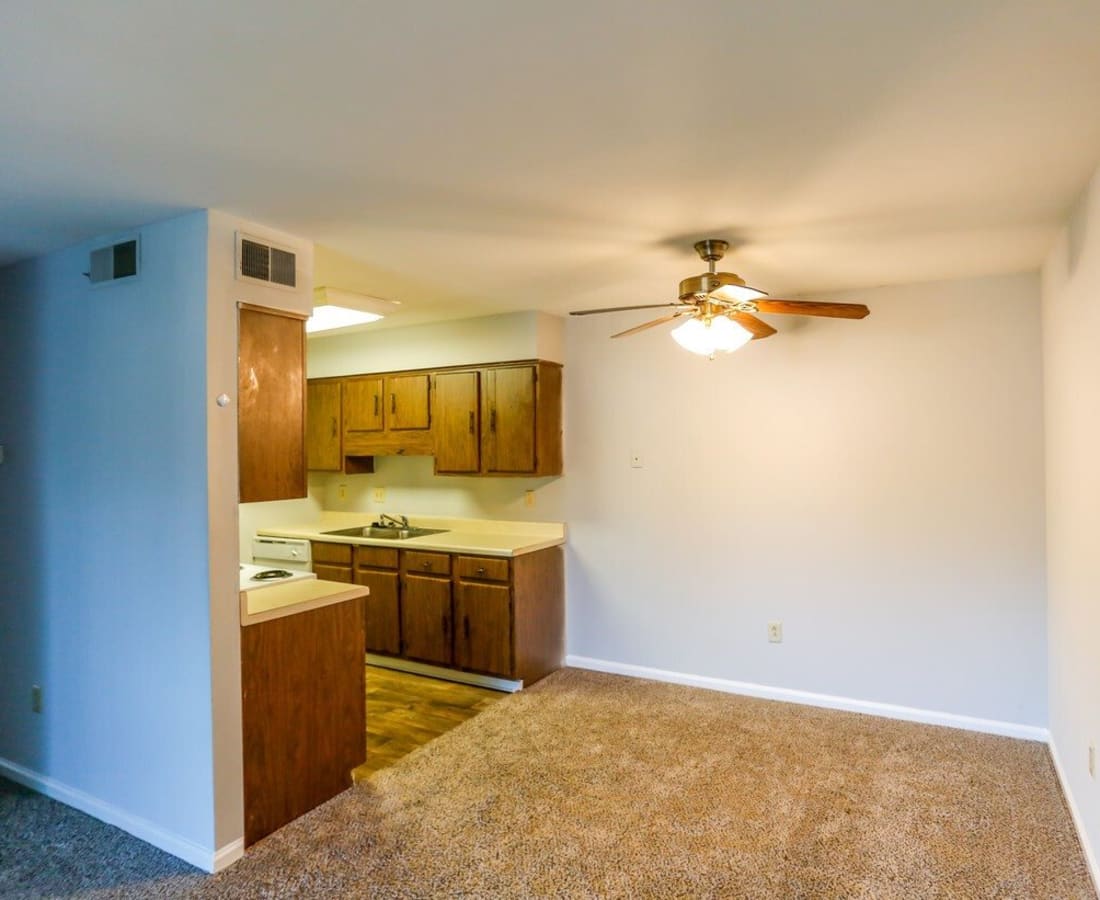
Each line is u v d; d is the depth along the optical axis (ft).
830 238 9.04
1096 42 4.62
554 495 15.08
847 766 10.11
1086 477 7.76
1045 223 8.50
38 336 9.59
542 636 14.20
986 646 11.29
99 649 8.85
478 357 14.56
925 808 8.91
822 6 4.20
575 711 12.37
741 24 4.40
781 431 12.75
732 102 5.45
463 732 11.51
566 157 6.47
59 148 6.18
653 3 4.16
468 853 8.04
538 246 9.30
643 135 6.04
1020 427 11.02
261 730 8.38
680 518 13.71
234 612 8.05
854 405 12.15
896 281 11.54
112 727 8.75
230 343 8.05
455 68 4.92
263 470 8.42
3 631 10.12
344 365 16.47
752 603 13.06
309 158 6.45
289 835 8.45
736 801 9.14
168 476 8.11
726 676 13.34
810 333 12.47
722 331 9.04
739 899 7.18
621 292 12.22
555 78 5.07
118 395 8.63
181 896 7.34
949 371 11.47
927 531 11.66
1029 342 10.94
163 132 5.89
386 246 9.29
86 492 8.98
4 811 9.11
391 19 4.30
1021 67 4.95
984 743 10.85
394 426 15.72
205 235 7.82
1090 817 7.66
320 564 15.93
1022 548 11.03
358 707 9.77
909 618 11.82
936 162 6.64
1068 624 9.00
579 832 8.45
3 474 10.07
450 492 16.58
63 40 4.48
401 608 14.74
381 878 7.59
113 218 8.06
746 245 9.33
